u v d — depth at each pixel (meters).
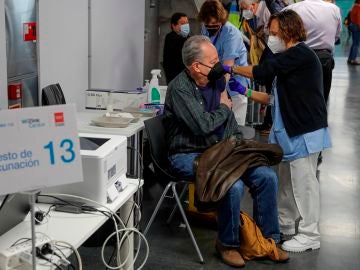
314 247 3.27
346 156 5.36
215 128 3.03
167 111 3.16
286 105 3.08
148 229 3.30
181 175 3.07
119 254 2.25
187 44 3.05
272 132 3.20
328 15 4.21
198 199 2.90
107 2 4.75
